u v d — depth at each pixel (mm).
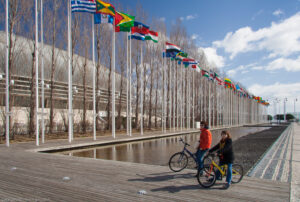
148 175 7289
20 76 21906
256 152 14180
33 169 8102
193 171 7797
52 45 22406
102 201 5047
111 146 17469
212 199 5191
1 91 19375
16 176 7129
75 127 25266
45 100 24984
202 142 6855
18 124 20656
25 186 6098
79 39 24844
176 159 7934
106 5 17125
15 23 19641
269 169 8742
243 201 5070
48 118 23562
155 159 12070
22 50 21562
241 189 5918
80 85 28812
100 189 5879
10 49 18156
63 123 25188
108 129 28359
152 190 5816
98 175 7270
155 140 22328
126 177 7047
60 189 5863
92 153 14117
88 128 26781
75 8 15992
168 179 6832
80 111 27156
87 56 25203
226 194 5535
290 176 7605
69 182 6496
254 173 8055
